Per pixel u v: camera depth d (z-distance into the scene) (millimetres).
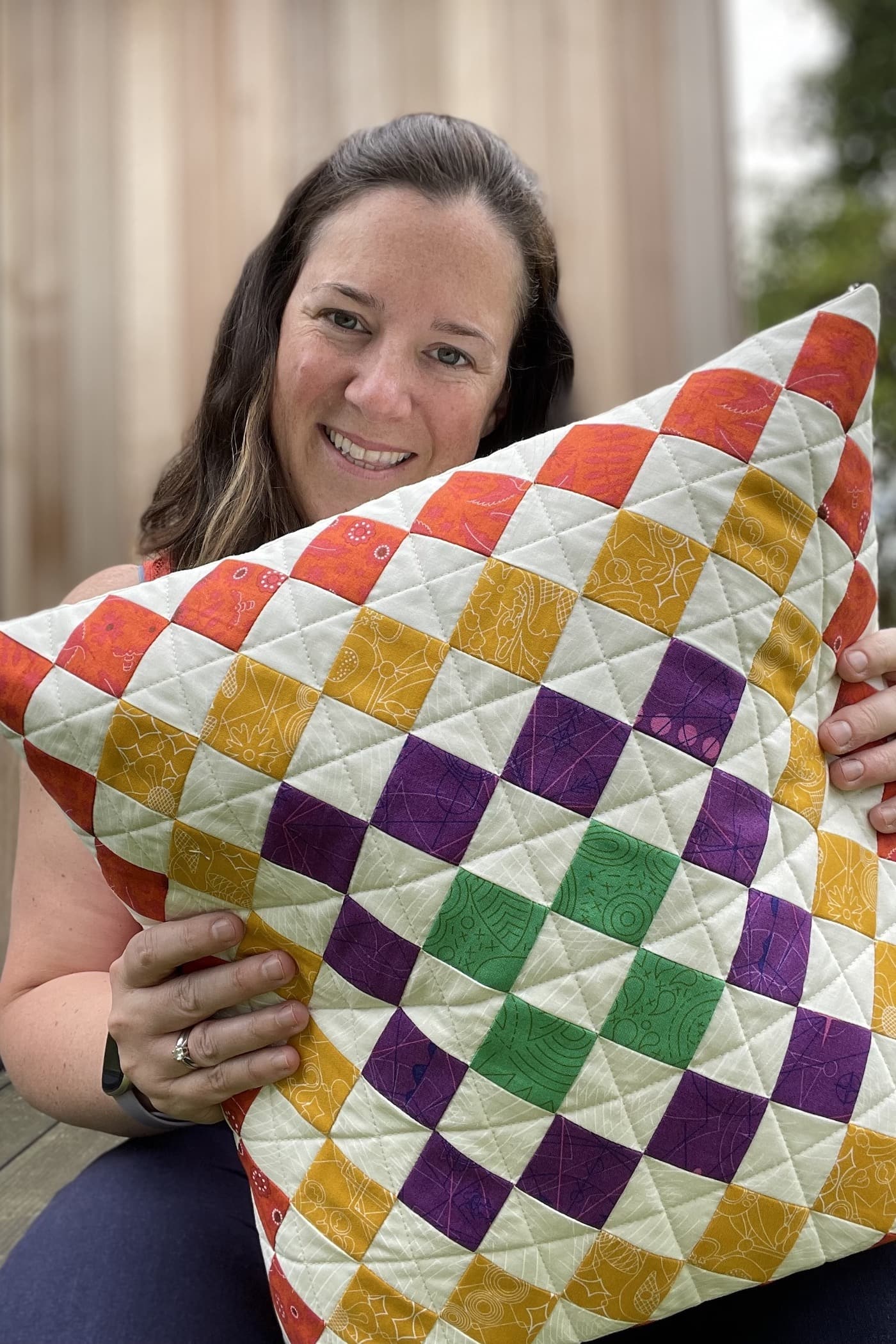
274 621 698
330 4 2707
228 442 1032
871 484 758
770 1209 664
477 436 971
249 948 713
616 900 656
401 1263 661
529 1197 653
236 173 2705
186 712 688
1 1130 1020
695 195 2713
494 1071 654
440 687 675
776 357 721
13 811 1138
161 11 2705
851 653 759
